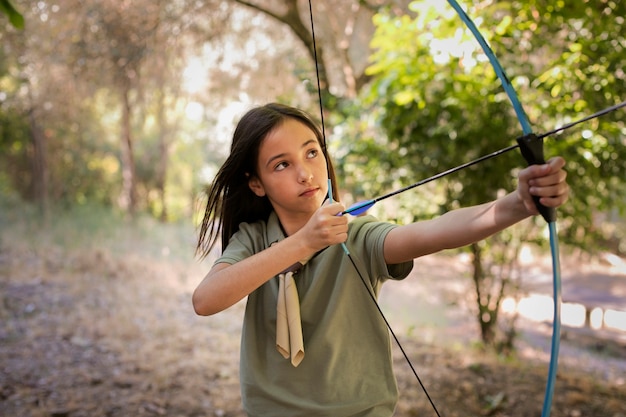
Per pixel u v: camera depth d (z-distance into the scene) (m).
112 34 6.61
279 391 1.49
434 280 9.26
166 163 15.10
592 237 5.36
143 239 10.98
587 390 4.49
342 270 1.49
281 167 1.51
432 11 3.79
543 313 8.11
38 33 7.69
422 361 5.07
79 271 7.93
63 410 3.86
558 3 3.54
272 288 1.54
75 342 5.19
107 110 13.09
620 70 4.06
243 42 7.53
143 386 4.32
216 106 8.00
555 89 3.71
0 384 4.19
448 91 4.27
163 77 8.45
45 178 12.77
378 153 4.90
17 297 6.50
